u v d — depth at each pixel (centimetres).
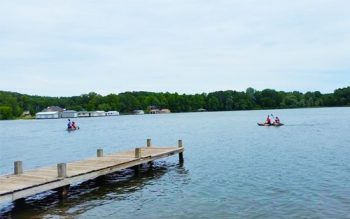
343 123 8331
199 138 5922
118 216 1780
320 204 1880
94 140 6262
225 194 2131
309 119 10350
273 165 3042
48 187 1917
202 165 3155
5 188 1764
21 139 6919
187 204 1950
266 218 1695
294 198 2005
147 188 2328
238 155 3712
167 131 8025
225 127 8481
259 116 14662
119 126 10738
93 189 2319
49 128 10819
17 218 1764
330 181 2370
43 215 1808
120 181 2539
